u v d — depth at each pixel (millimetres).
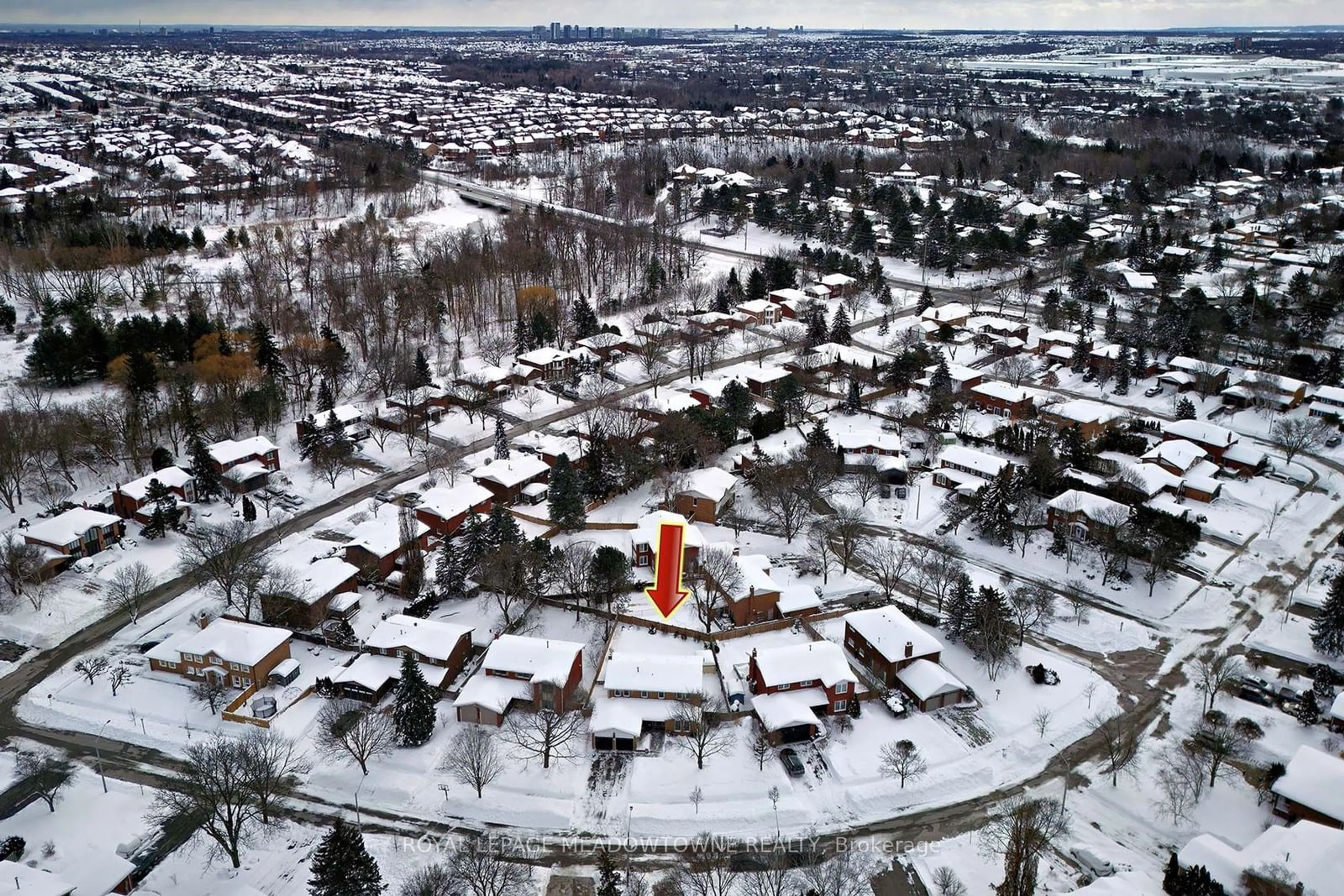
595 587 108875
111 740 89188
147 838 78188
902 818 81875
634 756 88000
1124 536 117062
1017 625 105000
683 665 93938
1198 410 162750
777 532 126688
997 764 87812
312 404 165625
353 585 111812
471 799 83000
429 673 95750
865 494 131500
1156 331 188750
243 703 93312
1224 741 85250
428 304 196625
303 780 85062
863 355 182125
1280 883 67750
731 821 81125
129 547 121250
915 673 96375
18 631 104125
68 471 135625
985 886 74438
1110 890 68750
